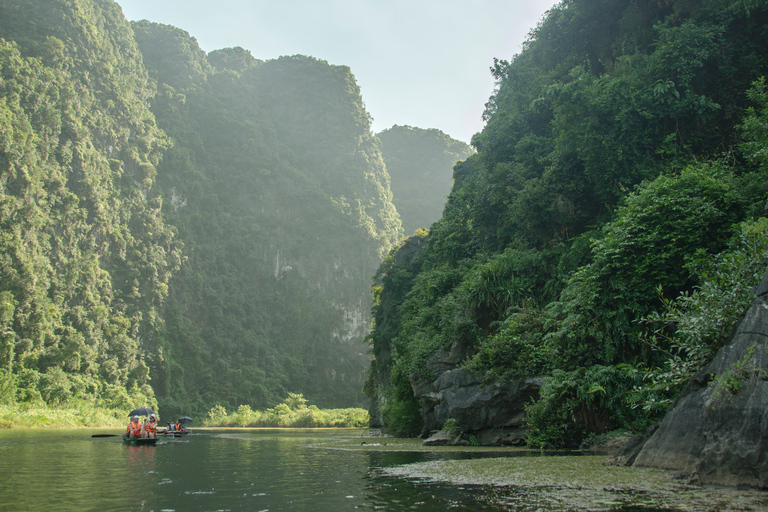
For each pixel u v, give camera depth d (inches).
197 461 587.8
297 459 603.5
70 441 1065.5
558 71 1230.3
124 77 5649.6
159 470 487.2
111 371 3841.0
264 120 7672.2
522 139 1190.3
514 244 1050.7
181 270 5462.6
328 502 293.3
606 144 877.2
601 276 674.2
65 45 4899.1
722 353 356.5
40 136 4128.9
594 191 964.6
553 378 658.8
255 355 5777.6
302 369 6033.5
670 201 623.2
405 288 2021.4
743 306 392.2
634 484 314.0
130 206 4987.7
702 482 311.6
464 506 266.8
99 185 4596.5
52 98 4397.1
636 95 888.9
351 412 4079.7
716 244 598.9
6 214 3494.1
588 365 661.9
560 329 704.4
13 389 2834.6
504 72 1525.6
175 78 7140.8
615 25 1181.1
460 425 808.9
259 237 6609.3
